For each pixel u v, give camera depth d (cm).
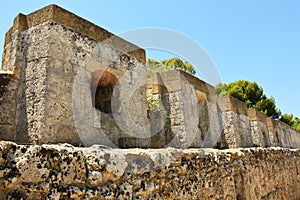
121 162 255
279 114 2377
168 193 305
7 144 183
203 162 392
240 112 980
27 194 183
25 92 403
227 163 464
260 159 636
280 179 754
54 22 413
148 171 285
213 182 405
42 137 366
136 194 262
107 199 230
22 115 396
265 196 608
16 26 440
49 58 395
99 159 235
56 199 196
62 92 401
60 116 390
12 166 180
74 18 447
